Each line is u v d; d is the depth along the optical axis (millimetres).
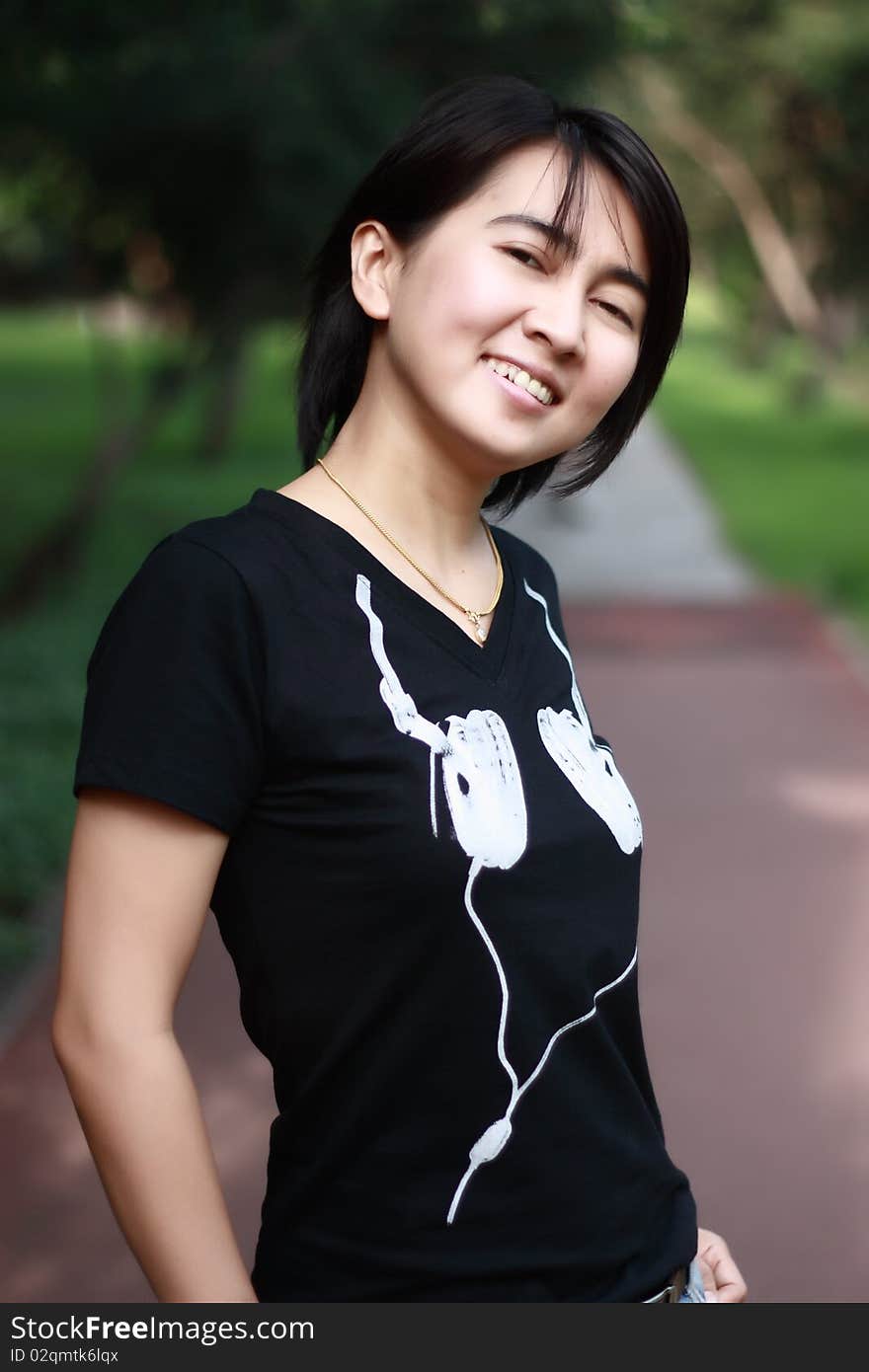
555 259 1328
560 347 1323
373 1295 1261
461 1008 1246
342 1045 1246
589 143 1354
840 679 9547
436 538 1408
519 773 1311
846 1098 4145
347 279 1454
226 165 9109
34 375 26719
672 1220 1416
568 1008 1302
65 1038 1218
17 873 5340
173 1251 1195
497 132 1326
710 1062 4340
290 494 1402
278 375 28344
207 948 4965
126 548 12516
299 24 8672
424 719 1272
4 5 6051
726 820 6637
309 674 1240
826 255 23484
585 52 8570
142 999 1210
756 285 31781
